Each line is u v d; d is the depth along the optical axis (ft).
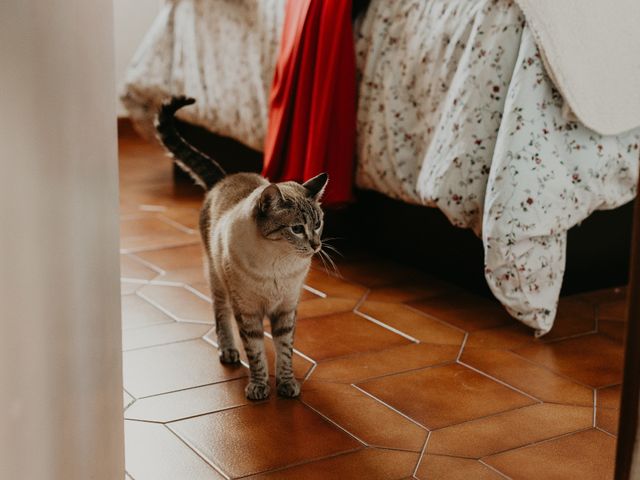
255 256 5.68
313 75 8.88
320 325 7.54
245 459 5.20
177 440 5.42
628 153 7.14
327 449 5.34
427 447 5.40
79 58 3.40
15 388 2.95
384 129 8.32
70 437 3.52
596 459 5.28
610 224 8.22
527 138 6.76
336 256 9.54
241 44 10.58
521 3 6.80
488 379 6.46
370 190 9.45
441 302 8.14
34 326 3.10
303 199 5.77
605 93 6.85
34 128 3.01
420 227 8.87
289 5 9.39
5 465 2.90
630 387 3.44
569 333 7.39
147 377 6.39
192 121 11.75
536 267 6.97
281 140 9.23
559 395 6.20
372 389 6.26
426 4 7.98
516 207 6.76
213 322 7.58
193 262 9.35
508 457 5.29
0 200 2.76
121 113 15.83
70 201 3.39
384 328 7.50
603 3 6.88
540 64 6.80
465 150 7.16
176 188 12.66
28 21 2.92
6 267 2.83
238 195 6.38
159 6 15.39
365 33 8.61
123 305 7.97
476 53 7.14
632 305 3.38
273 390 6.22
